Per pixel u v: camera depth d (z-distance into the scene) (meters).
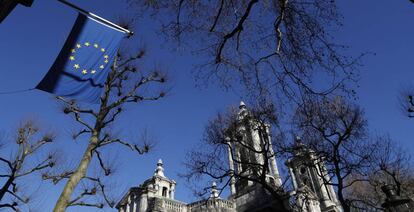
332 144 20.28
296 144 22.20
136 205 33.00
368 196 29.16
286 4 11.43
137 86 18.31
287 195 24.41
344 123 20.22
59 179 19.52
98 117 16.28
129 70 18.44
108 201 15.77
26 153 22.88
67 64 9.51
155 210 29.80
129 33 10.54
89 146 15.18
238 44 13.05
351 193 32.81
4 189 20.62
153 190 33.53
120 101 17.12
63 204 12.95
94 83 9.74
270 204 28.17
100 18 10.18
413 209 10.72
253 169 22.62
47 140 24.27
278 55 12.06
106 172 16.89
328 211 40.19
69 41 9.70
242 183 33.72
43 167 22.86
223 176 22.52
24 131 23.58
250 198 31.09
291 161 23.83
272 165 34.62
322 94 12.13
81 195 14.15
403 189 24.64
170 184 41.81
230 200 32.66
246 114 23.41
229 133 23.61
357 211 25.69
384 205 11.32
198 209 31.64
